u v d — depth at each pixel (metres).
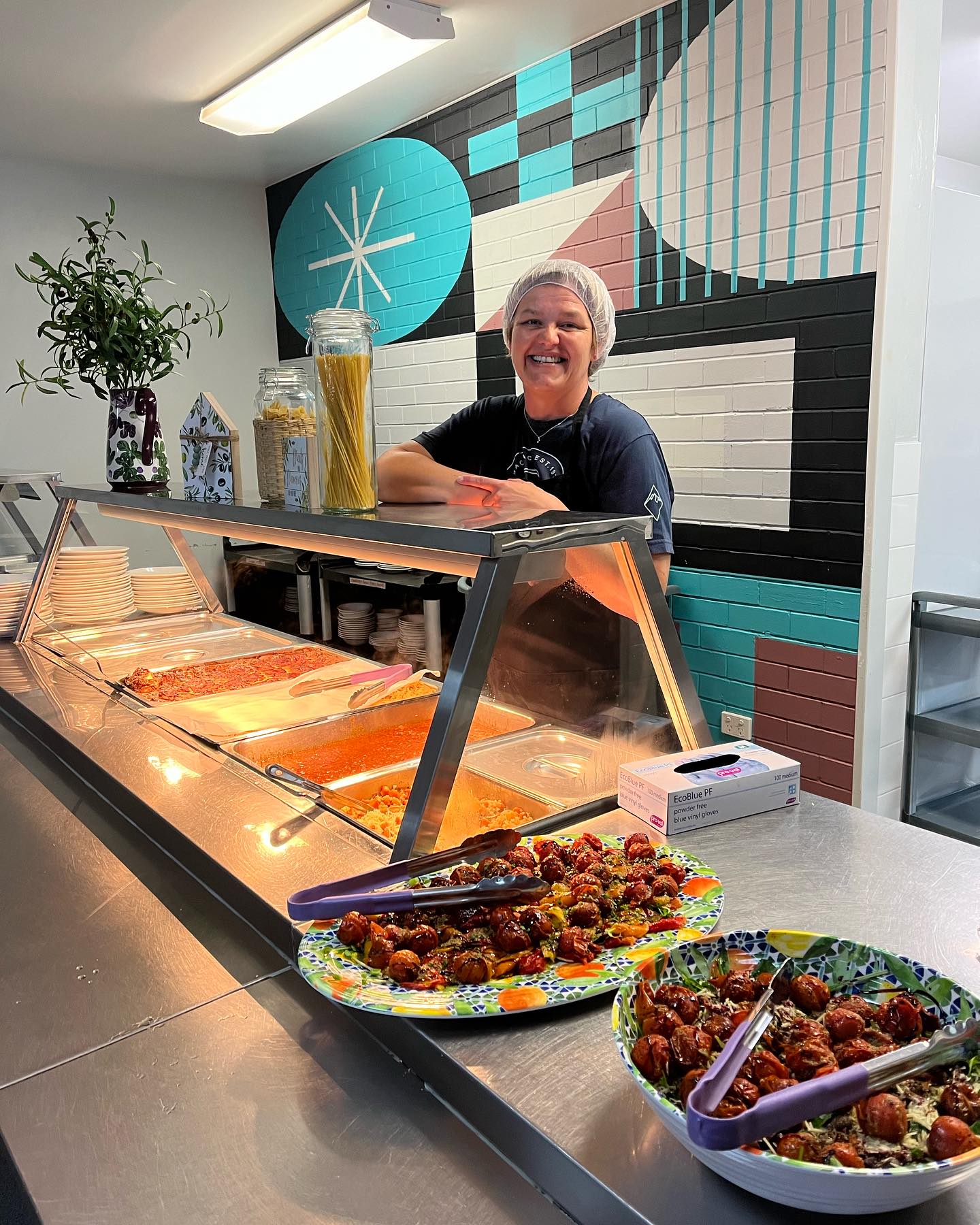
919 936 1.08
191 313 5.01
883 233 2.56
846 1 2.56
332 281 4.79
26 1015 1.12
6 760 2.03
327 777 1.67
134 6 2.87
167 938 1.29
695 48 2.96
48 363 4.59
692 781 1.38
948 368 2.89
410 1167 0.86
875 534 2.73
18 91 3.58
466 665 1.26
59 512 2.69
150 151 4.39
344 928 1.04
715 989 0.88
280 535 1.81
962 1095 0.69
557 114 3.45
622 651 1.46
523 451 3.49
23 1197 0.85
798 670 3.00
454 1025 0.95
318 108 3.76
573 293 3.20
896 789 3.04
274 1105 0.95
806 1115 0.67
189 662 2.46
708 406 3.13
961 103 4.03
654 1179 0.75
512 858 1.17
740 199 2.91
